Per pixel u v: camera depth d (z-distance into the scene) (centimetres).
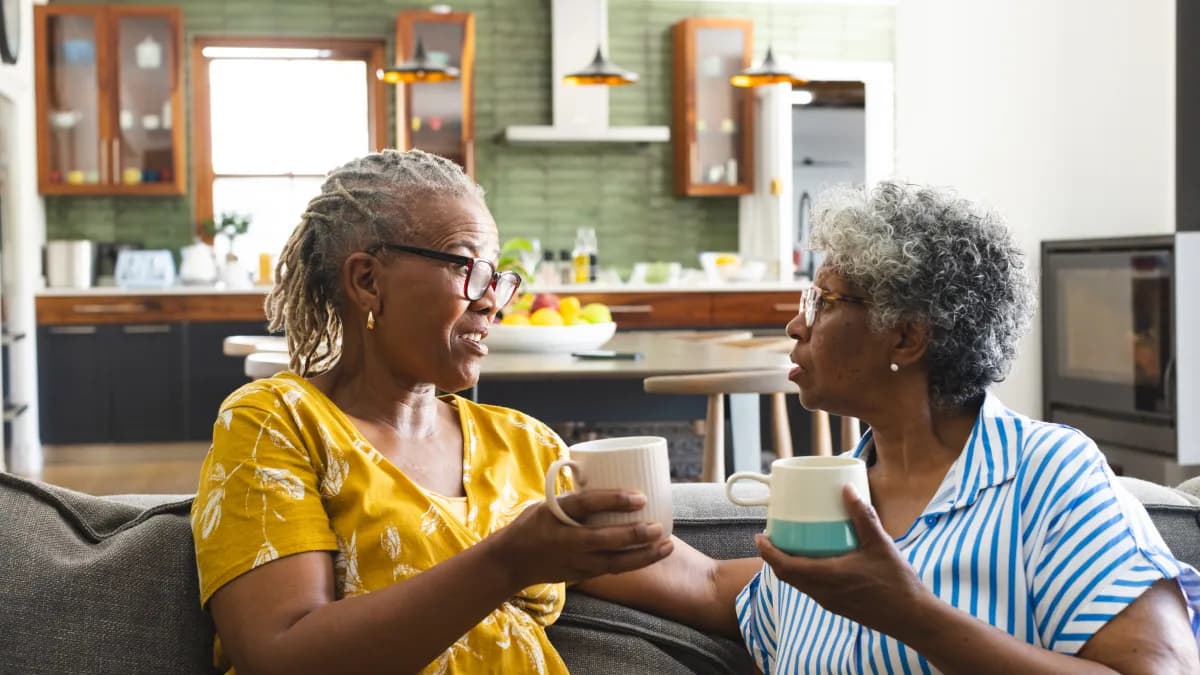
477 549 111
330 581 125
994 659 104
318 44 786
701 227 822
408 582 114
